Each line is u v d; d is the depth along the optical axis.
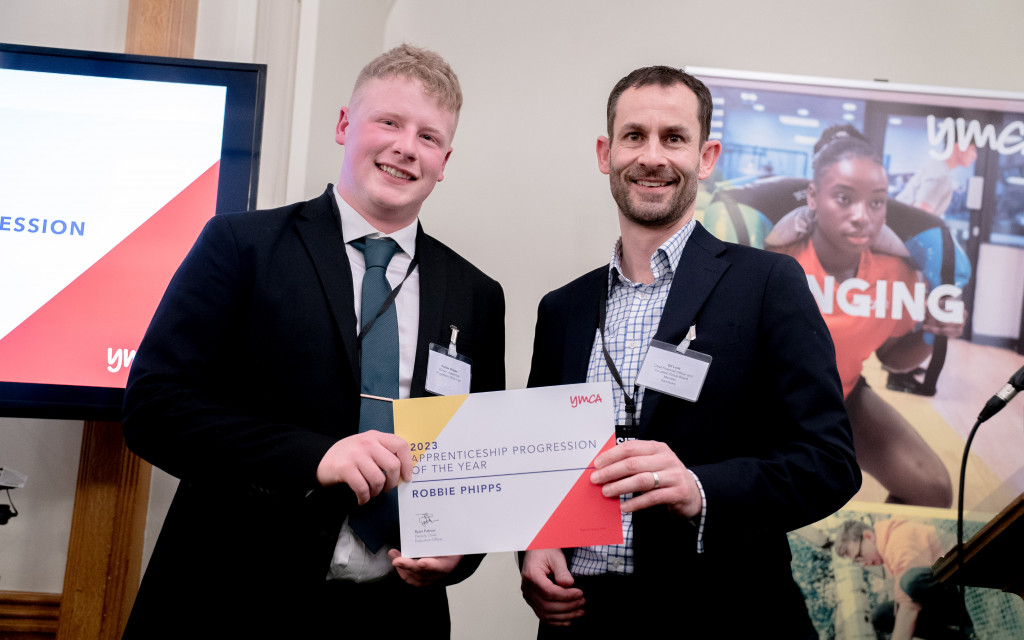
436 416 1.55
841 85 2.92
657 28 3.19
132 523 2.34
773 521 1.48
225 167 2.30
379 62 1.78
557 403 1.55
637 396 1.68
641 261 1.83
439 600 1.70
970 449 2.71
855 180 2.87
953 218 2.85
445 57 3.18
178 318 1.57
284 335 1.59
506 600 2.84
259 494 1.45
